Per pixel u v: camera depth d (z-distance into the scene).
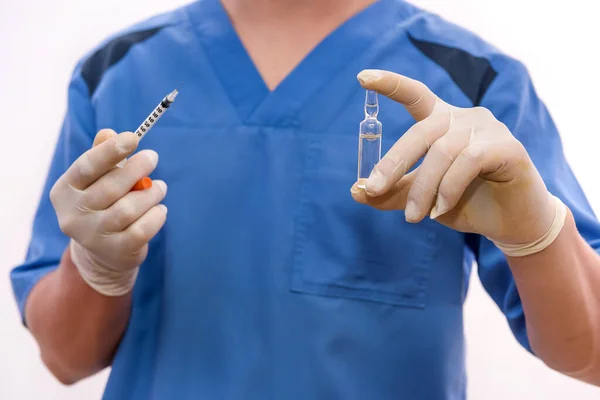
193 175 0.85
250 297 0.82
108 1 1.42
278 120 0.84
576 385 1.36
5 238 1.46
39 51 1.43
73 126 0.90
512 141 0.62
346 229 0.82
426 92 0.66
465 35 0.89
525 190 0.63
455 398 0.84
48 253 0.90
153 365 0.86
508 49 1.31
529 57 1.30
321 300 0.81
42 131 1.44
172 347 0.84
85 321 0.82
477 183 0.64
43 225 0.92
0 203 1.46
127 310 0.87
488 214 0.65
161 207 0.74
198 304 0.83
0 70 1.44
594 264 0.72
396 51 0.86
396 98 0.66
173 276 0.85
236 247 0.83
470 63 0.85
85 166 0.69
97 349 0.86
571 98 1.29
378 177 0.62
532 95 0.86
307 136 0.83
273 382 0.80
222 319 0.83
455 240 0.83
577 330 0.70
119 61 0.92
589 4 1.28
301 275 0.81
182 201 0.85
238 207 0.83
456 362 0.84
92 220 0.71
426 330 0.82
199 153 0.85
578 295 0.69
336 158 0.82
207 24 0.90
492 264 0.81
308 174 0.82
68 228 0.72
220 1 0.92
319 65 0.85
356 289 0.81
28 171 1.45
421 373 0.81
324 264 0.81
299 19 0.87
